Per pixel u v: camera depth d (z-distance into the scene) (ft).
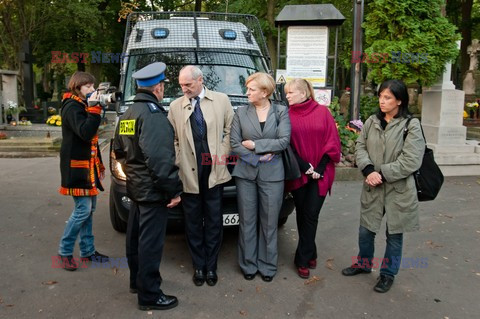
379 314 10.30
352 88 27.48
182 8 81.10
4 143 31.91
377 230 11.67
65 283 11.58
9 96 41.27
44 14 61.52
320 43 27.94
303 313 10.29
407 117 11.00
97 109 11.35
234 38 17.07
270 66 17.39
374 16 25.61
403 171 10.65
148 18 18.10
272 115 11.52
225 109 11.78
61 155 11.71
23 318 9.79
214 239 11.87
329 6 27.25
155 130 9.34
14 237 14.92
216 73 15.67
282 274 12.46
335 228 16.44
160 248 10.09
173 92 14.89
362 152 11.66
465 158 25.20
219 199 11.83
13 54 71.20
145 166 9.61
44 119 47.73
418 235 15.71
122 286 11.51
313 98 11.98
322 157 11.75
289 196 14.06
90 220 12.79
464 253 14.12
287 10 27.53
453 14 77.41
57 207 18.51
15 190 21.31
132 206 10.64
